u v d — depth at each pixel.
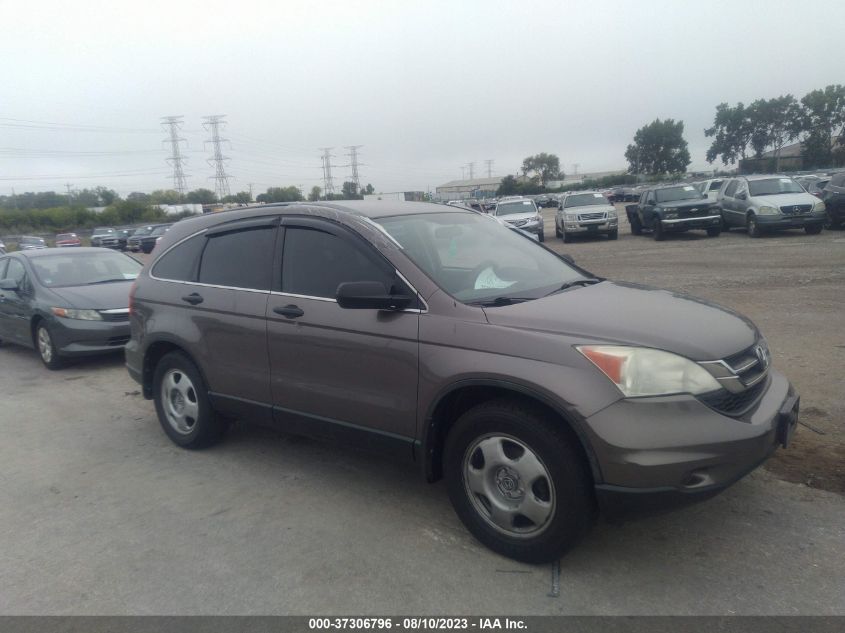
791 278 11.54
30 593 3.43
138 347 5.48
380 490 4.43
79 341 8.22
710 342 3.30
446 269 4.02
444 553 3.61
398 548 3.68
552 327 3.37
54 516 4.31
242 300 4.62
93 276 9.29
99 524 4.16
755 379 3.40
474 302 3.73
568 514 3.21
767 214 18.61
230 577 3.49
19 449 5.63
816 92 74.62
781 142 79.19
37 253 9.59
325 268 4.25
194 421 5.25
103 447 5.56
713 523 3.76
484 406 3.46
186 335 5.00
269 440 5.48
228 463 5.02
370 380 3.91
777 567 3.32
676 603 3.08
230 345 4.71
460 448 3.58
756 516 3.80
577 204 24.67
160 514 4.25
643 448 3.01
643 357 3.12
